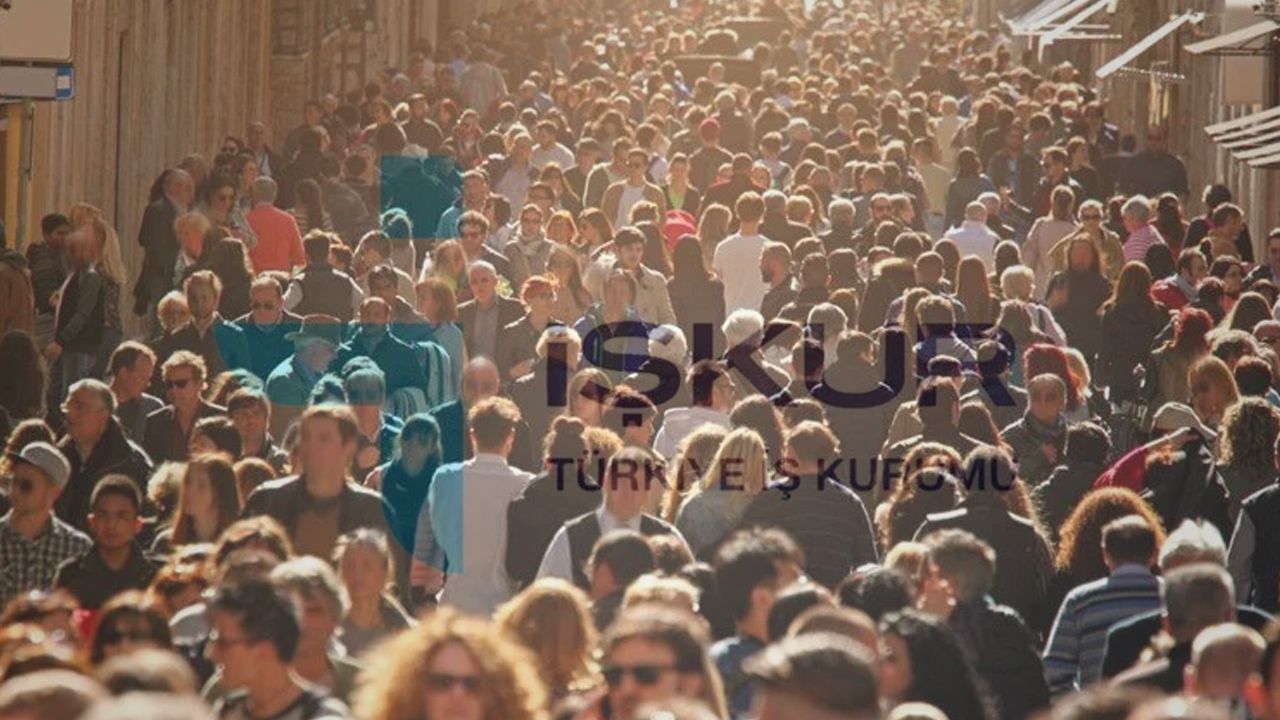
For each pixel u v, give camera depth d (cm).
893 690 2258
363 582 2628
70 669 1992
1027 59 12600
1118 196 6944
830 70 12056
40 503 3031
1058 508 3497
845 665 1700
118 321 5153
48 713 1689
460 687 2002
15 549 3034
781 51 12775
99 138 7538
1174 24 9650
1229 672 2055
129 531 2884
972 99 10550
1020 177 7962
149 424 3719
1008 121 8500
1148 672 2378
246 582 2145
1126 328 4972
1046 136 8662
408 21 14062
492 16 14212
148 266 5953
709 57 12381
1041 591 3095
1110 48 12900
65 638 2308
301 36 11062
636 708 1930
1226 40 7469
